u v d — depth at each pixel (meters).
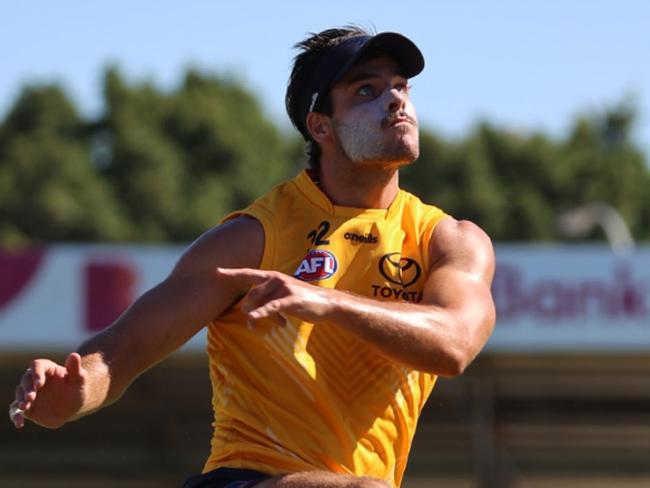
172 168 161.12
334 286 14.48
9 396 66.25
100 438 68.94
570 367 61.66
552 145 162.12
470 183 154.75
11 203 156.00
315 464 14.20
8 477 69.50
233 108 171.88
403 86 14.85
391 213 14.90
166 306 14.20
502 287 53.59
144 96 165.38
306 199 14.93
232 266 14.42
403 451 14.74
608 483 70.12
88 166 160.38
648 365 60.78
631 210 163.62
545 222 155.75
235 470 14.33
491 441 63.34
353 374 14.34
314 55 15.09
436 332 13.27
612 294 53.41
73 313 53.44
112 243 155.75
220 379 14.72
